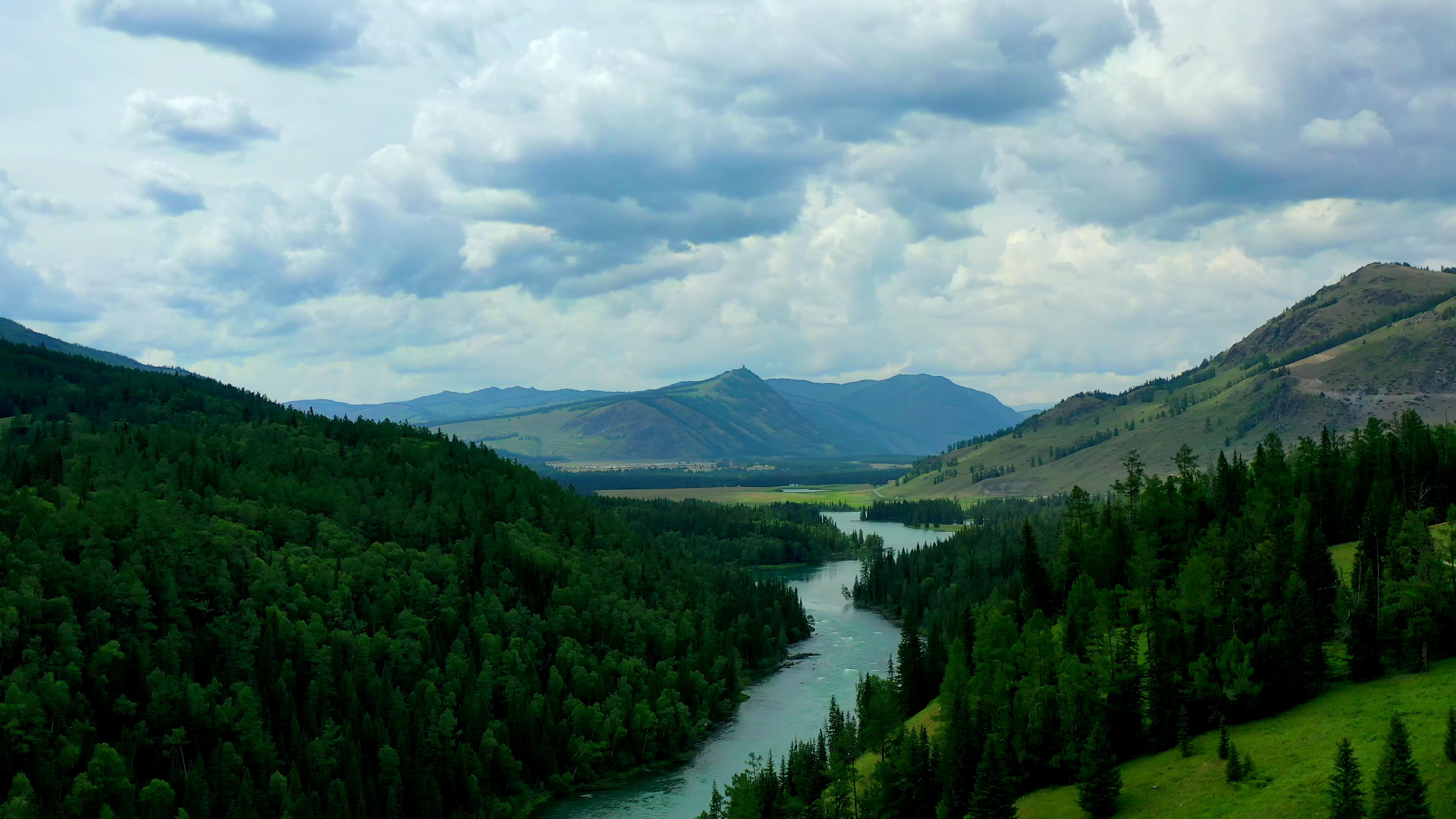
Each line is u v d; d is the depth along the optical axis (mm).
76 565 195750
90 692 169125
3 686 160625
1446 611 134500
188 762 164000
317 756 164625
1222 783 117750
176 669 175625
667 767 191875
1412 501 198625
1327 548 167875
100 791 150000
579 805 175125
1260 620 146750
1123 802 121625
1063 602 192375
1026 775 136625
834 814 136375
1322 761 114188
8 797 145500
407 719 174375
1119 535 194125
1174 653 139875
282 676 181375
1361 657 133875
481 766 173125
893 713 147750
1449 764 102875
